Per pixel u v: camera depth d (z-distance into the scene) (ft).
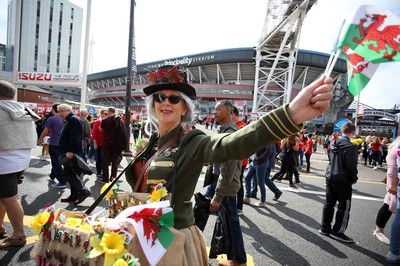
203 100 180.65
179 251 3.35
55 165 15.40
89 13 40.70
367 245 10.76
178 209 3.71
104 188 4.33
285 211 14.40
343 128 11.28
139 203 3.83
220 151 3.19
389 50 2.95
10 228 9.69
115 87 221.05
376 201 18.25
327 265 8.98
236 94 168.35
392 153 10.47
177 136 3.96
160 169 3.78
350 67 3.13
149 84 4.37
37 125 30.55
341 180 10.74
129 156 28.48
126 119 29.99
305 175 27.68
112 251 2.87
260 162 14.57
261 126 2.81
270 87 155.43
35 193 14.08
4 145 7.68
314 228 12.16
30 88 109.29
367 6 3.01
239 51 157.79
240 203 13.28
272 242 10.44
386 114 72.54
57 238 3.45
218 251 7.47
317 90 2.51
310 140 29.84
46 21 190.80
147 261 3.17
